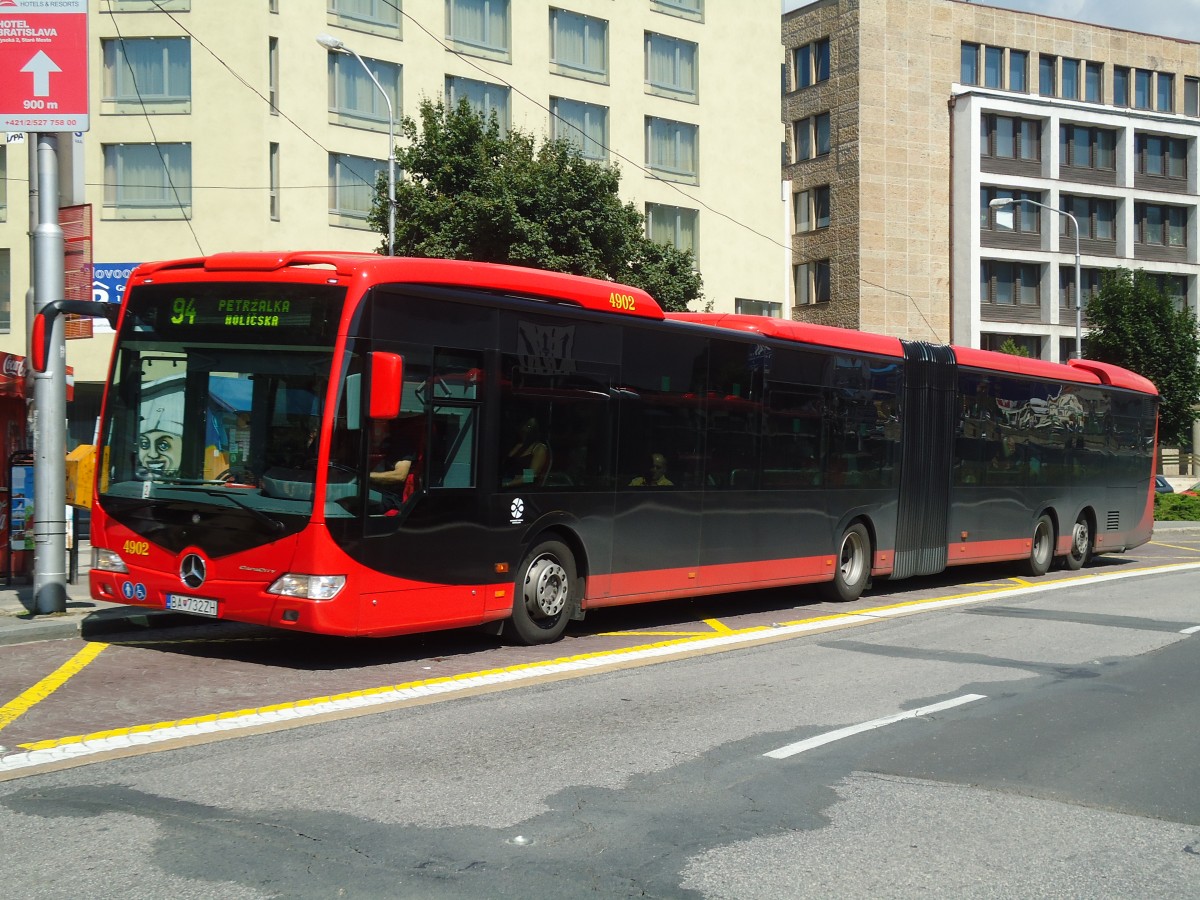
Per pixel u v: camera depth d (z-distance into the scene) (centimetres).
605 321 1150
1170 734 813
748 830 580
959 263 5544
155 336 991
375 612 927
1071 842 579
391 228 2438
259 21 3219
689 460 1257
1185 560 2391
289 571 906
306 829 558
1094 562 2314
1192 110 6294
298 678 922
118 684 880
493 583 1038
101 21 3219
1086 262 5819
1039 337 5725
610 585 1162
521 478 1060
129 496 985
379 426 934
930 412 1686
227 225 3212
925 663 1077
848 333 1528
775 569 1389
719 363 1301
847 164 5441
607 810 604
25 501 1359
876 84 5428
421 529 964
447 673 959
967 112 5509
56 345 1131
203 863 509
